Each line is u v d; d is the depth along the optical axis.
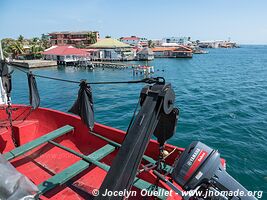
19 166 6.22
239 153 11.84
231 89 33.12
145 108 2.50
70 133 7.09
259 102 24.30
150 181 4.79
